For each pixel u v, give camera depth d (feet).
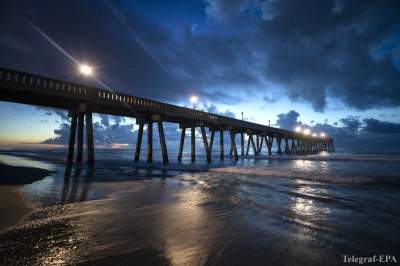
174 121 101.65
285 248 15.21
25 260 13.01
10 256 13.48
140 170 65.51
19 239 16.06
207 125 115.34
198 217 21.98
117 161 94.17
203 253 14.23
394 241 16.67
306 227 19.60
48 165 75.72
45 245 15.08
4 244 15.20
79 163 70.85
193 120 101.60
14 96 58.54
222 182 45.19
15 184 38.86
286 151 209.36
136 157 87.51
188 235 17.29
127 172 59.98
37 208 24.35
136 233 17.51
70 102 65.87
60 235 16.88
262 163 103.81
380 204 28.02
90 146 65.00
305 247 15.43
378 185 42.52
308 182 45.68
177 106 89.51
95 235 16.99
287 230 18.75
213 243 15.84
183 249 14.76
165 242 15.85
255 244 15.79
